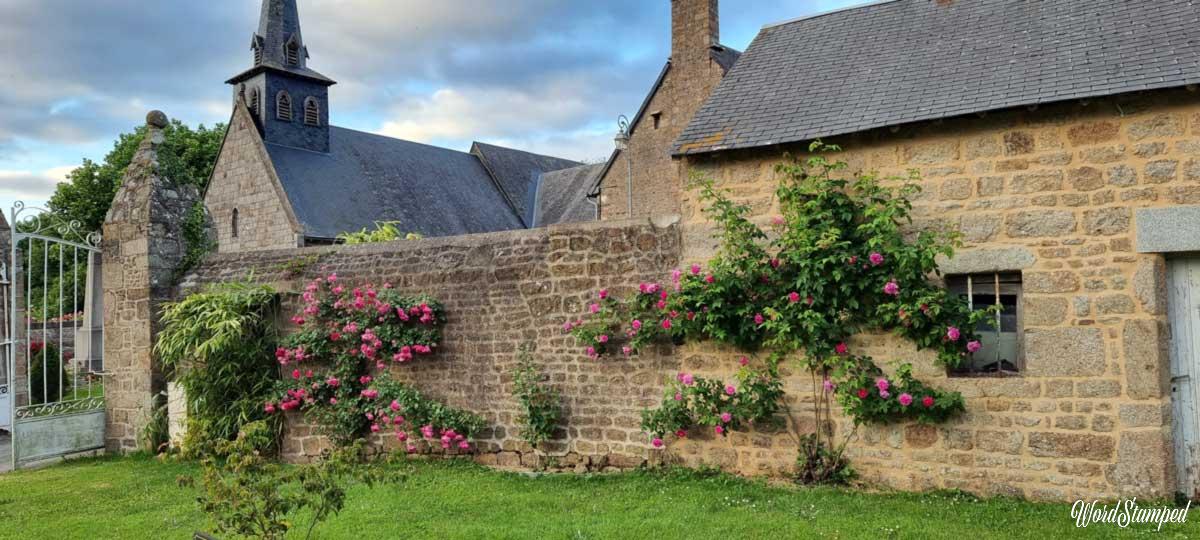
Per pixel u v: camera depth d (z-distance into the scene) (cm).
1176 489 618
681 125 2195
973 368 688
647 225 802
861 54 814
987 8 796
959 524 569
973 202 669
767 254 730
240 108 2905
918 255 654
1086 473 626
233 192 2905
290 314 977
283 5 3050
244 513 481
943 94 692
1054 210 640
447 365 895
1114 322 619
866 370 696
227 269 1027
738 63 891
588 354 819
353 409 914
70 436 999
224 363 951
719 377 765
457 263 899
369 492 725
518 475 798
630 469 802
